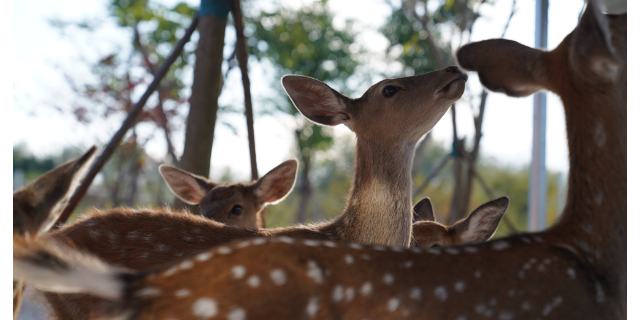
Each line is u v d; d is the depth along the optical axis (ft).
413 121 11.79
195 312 4.95
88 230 9.86
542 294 6.07
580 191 6.80
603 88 6.66
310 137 58.95
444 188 65.16
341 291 5.31
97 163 16.79
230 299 5.00
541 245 6.54
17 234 5.70
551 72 7.38
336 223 11.89
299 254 5.40
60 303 9.23
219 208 15.75
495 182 71.67
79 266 5.15
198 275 5.17
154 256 9.68
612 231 6.59
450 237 13.21
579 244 6.64
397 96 11.75
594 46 6.39
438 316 5.61
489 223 12.91
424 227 13.34
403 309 5.48
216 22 18.79
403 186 11.85
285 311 5.03
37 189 6.26
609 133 6.65
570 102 6.98
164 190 49.34
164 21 37.70
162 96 39.09
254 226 16.56
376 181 11.67
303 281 5.20
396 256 5.85
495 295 5.87
